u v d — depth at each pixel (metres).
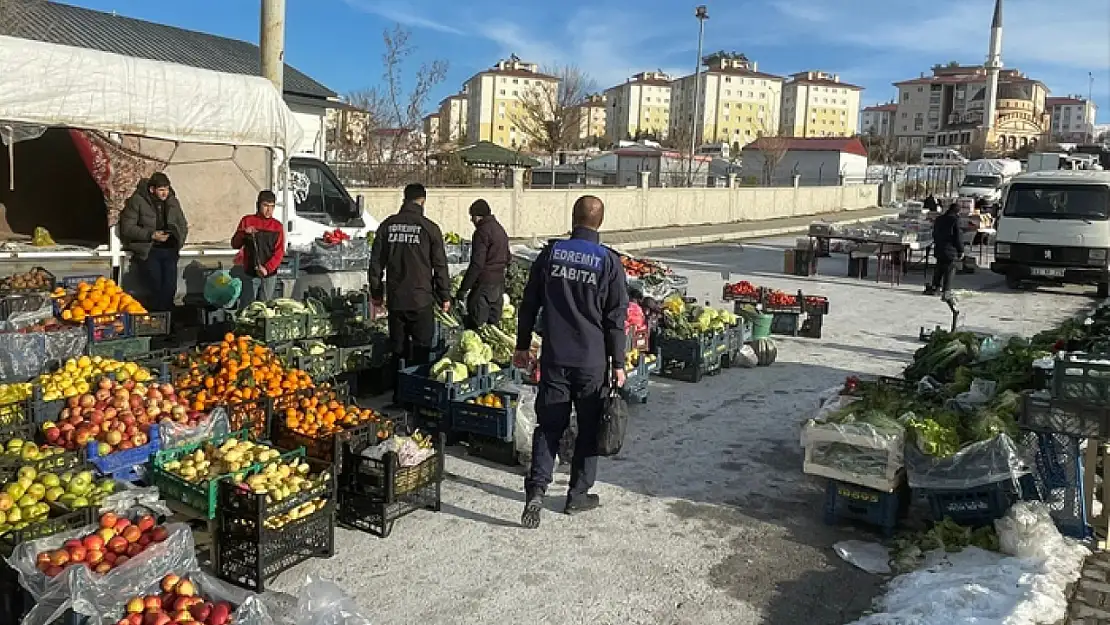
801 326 13.43
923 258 25.05
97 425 5.52
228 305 9.63
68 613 3.85
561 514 6.16
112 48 23.38
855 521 6.22
